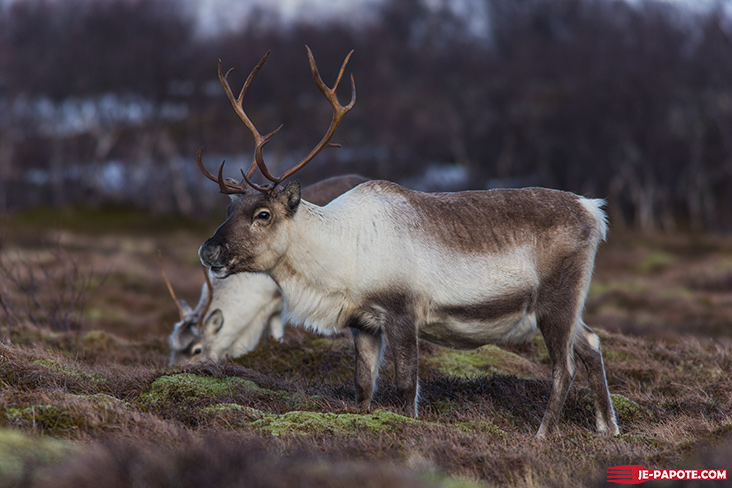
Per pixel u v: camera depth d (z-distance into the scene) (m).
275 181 16.41
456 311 16.92
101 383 17.00
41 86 197.00
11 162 180.62
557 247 17.45
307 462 9.95
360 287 16.52
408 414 15.90
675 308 49.56
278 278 16.94
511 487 11.26
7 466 9.55
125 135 186.00
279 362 21.94
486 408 17.62
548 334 17.47
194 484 8.83
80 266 63.12
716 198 173.88
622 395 19.69
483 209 17.52
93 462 9.23
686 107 185.88
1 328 27.38
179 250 98.19
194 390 16.16
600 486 11.07
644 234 131.75
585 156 177.88
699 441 13.35
